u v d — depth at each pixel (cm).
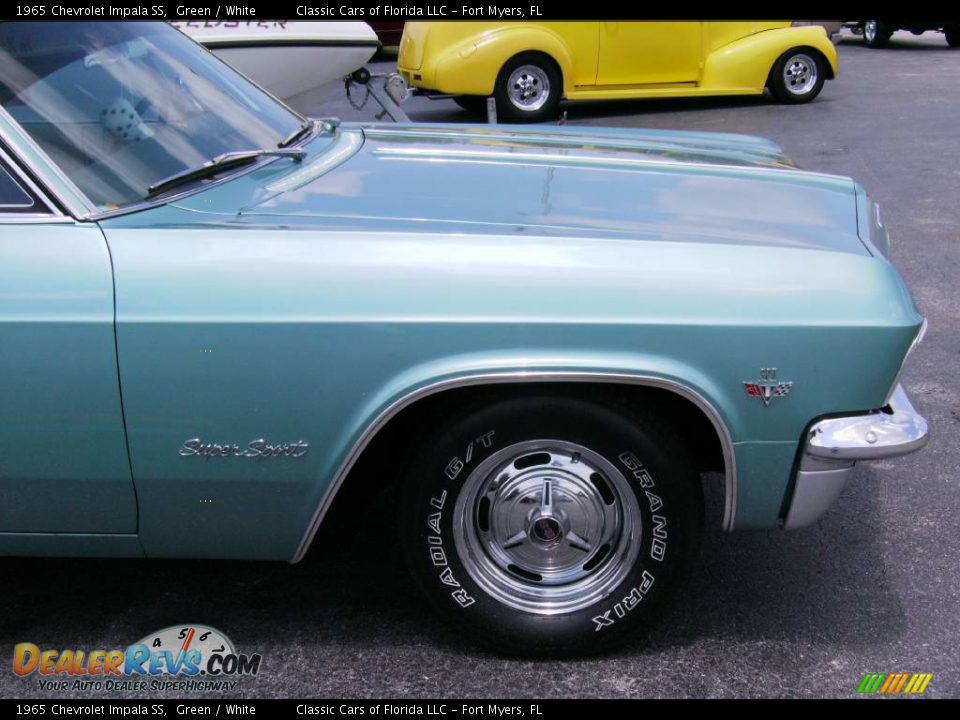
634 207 261
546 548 251
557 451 243
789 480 242
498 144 320
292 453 235
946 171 795
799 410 234
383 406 230
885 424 237
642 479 240
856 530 322
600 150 318
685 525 244
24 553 250
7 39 250
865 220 271
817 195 282
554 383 235
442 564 248
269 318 226
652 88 1093
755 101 1159
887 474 360
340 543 315
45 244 229
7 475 236
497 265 230
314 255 230
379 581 296
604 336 228
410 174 280
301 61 686
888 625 274
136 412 230
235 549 250
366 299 228
